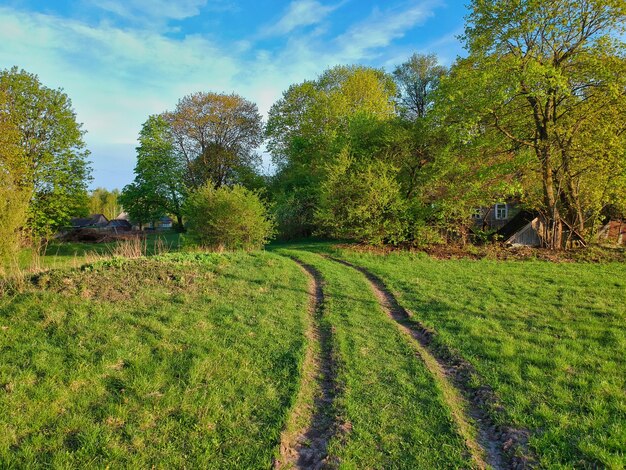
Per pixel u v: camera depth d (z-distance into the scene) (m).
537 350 6.47
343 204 19.34
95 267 9.12
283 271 11.87
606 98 16.39
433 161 20.81
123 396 4.74
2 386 4.75
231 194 16.66
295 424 4.50
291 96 36.84
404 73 42.56
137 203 41.38
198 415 4.47
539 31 16.84
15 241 11.06
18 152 22.14
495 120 18.16
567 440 4.16
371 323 8.12
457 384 5.59
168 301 8.12
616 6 15.56
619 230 21.73
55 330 6.19
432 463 3.89
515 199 21.09
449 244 19.41
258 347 6.41
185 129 40.41
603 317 8.13
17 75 24.55
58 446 3.87
